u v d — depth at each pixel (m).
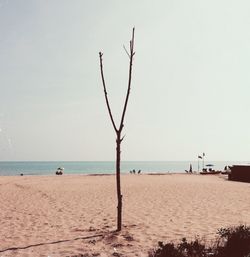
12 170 126.88
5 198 18.42
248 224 10.31
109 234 9.09
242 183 30.19
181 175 48.38
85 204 15.84
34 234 9.40
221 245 7.04
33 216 12.49
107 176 44.50
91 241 8.34
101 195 19.78
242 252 6.43
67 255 7.22
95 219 11.70
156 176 44.50
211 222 10.77
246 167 33.88
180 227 9.95
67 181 33.28
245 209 13.71
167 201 16.61
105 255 7.13
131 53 9.61
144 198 18.02
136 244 7.98
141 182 31.11
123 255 7.08
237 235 6.86
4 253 7.49
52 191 22.36
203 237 8.43
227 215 12.20
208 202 16.12
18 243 8.40
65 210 13.97
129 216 12.23
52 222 11.23
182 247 6.82
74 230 9.85
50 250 7.66
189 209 13.81
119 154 9.65
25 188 24.69
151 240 8.35
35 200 17.48
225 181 33.38
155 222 10.85
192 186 26.03
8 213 13.25
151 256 6.77
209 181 32.97
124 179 36.75
